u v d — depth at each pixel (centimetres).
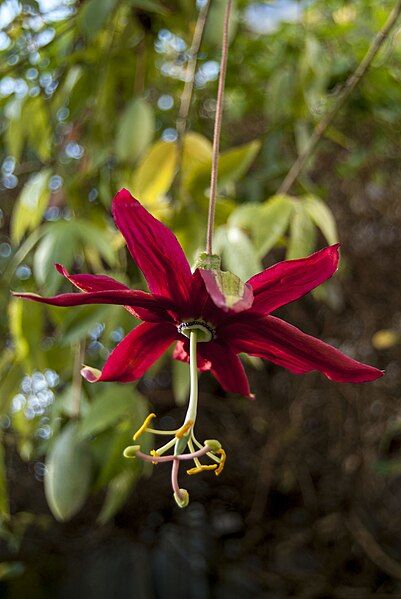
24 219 64
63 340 58
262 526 109
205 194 58
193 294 40
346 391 99
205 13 58
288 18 82
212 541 113
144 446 57
